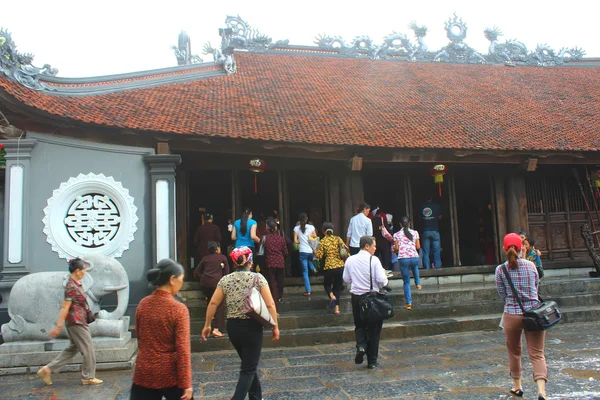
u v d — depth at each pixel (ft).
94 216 26.68
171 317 10.87
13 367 20.59
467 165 39.09
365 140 31.94
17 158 25.88
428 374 19.01
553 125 38.91
